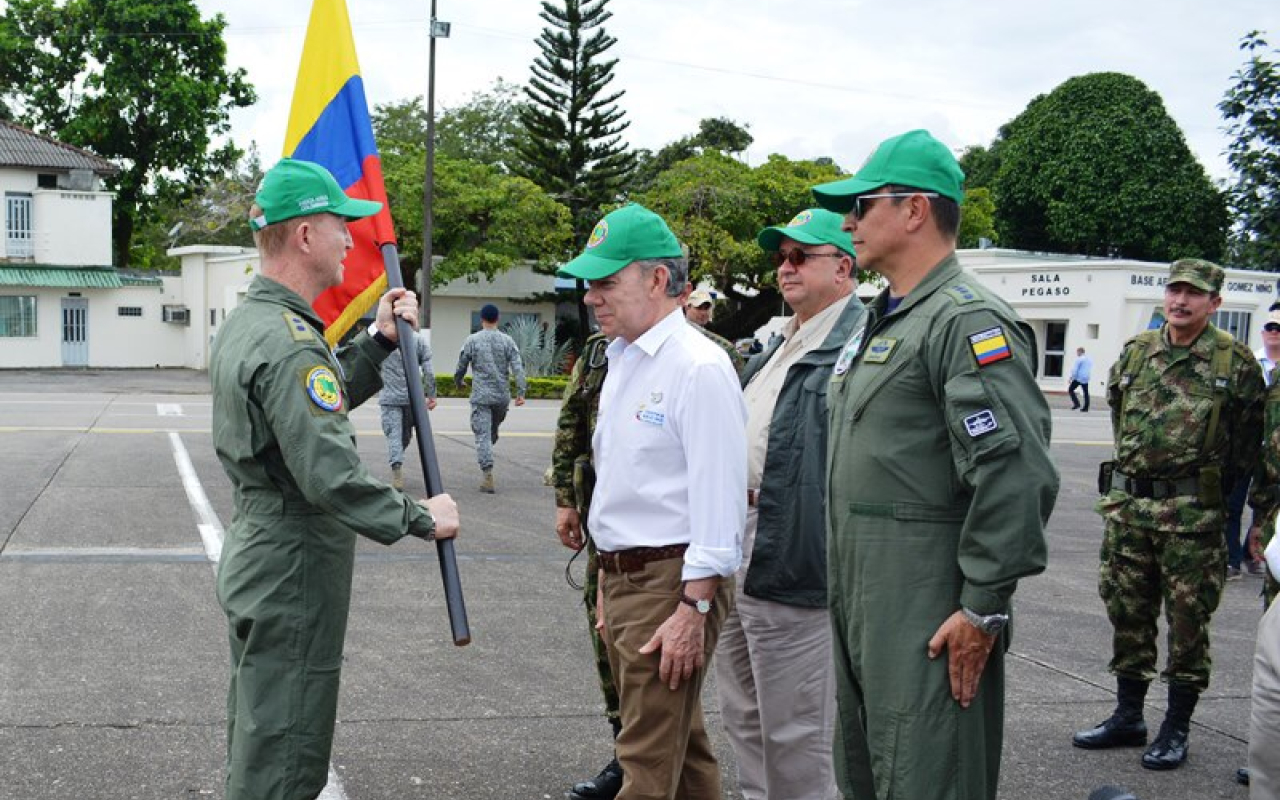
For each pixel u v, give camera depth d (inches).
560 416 161.5
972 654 99.3
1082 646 236.4
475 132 1891.0
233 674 118.1
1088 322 1197.1
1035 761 171.9
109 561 272.7
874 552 105.0
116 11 1469.0
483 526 340.2
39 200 1300.4
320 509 113.5
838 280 145.2
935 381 101.2
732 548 115.3
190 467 432.5
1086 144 1517.0
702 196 1176.2
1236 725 191.3
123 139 1519.4
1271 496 180.1
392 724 176.2
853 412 107.5
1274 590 180.1
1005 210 1622.8
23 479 391.5
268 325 111.5
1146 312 1181.1
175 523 320.8
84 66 1525.6
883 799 105.0
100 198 1327.5
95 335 1328.7
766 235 145.0
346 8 156.7
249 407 110.0
